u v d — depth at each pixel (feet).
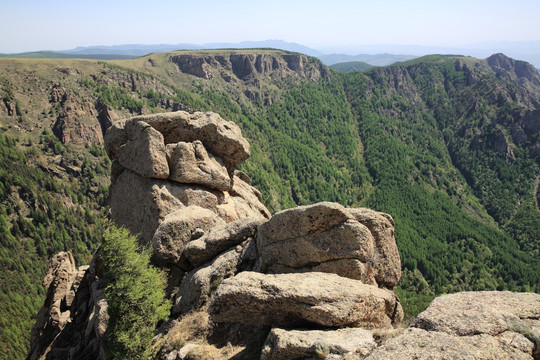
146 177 110.32
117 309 67.46
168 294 79.97
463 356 37.04
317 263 66.33
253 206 132.36
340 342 44.14
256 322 53.42
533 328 41.34
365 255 65.51
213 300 53.31
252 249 75.00
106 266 71.15
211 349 56.18
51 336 120.98
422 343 39.73
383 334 46.19
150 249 84.89
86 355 86.17
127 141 117.60
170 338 62.08
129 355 61.87
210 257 79.82
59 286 145.59
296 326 51.34
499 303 46.16
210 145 120.57
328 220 66.80
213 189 116.37
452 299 48.34
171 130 117.91
